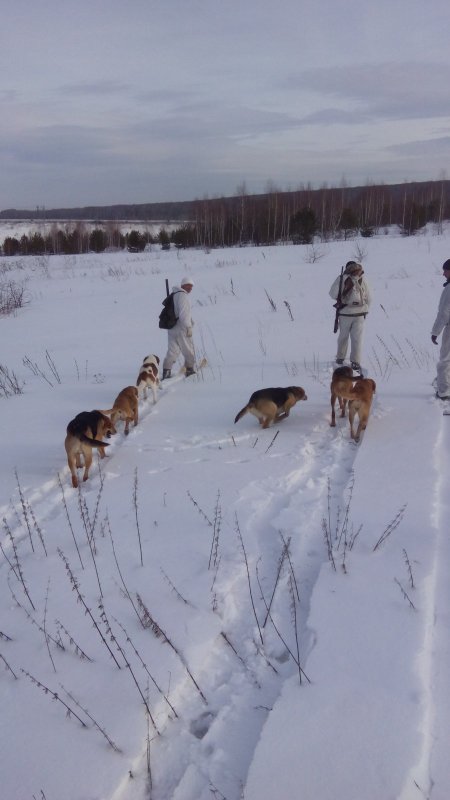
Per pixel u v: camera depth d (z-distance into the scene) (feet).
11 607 13.25
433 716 9.65
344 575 13.41
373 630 11.52
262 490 18.26
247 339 42.78
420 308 48.57
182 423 25.39
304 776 8.49
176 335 32.48
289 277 73.46
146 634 11.96
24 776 8.86
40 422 26.71
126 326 53.01
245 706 10.27
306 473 19.70
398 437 21.71
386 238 118.93
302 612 12.57
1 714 10.14
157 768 9.18
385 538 14.79
